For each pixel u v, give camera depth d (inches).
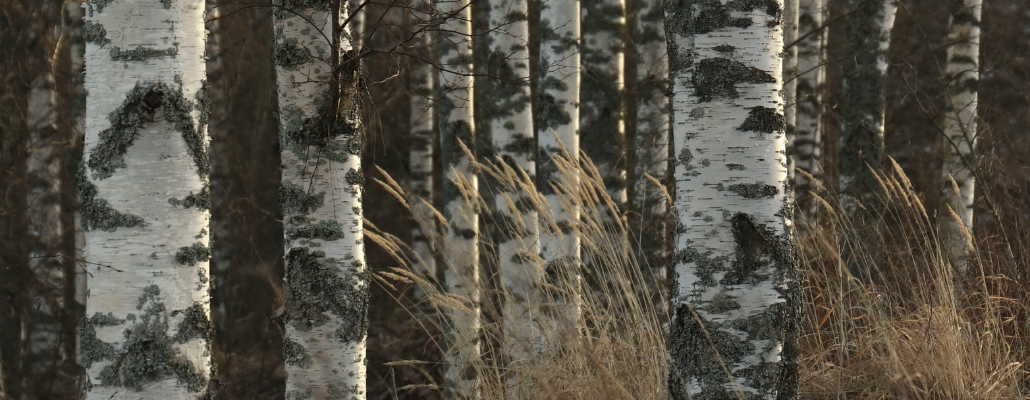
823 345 136.5
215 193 288.2
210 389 77.5
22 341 217.5
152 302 73.7
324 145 103.7
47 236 219.5
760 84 82.1
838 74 332.5
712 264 82.9
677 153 85.9
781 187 83.3
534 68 327.3
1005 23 319.0
